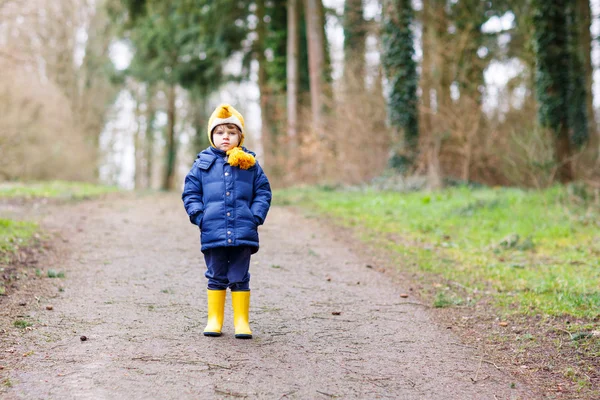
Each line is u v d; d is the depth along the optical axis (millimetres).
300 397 3434
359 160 16359
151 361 3850
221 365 3842
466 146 14750
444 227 9484
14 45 19188
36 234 7984
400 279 6637
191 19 22562
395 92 15344
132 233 8883
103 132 36438
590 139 18641
